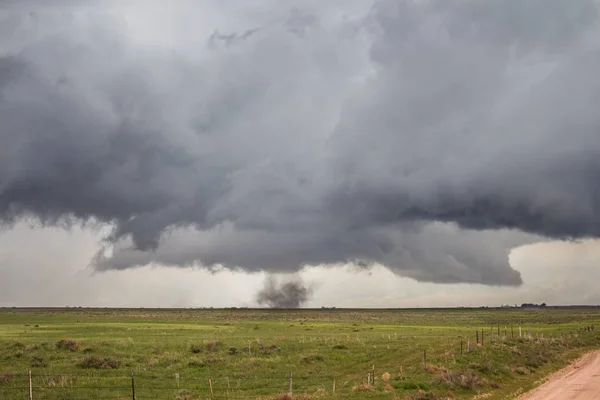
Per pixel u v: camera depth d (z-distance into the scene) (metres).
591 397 36.12
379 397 34.94
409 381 40.16
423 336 86.88
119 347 64.44
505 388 41.16
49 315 192.12
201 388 40.22
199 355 58.72
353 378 44.84
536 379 46.59
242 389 40.22
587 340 87.00
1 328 104.12
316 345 68.56
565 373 50.41
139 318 163.88
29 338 79.31
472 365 47.34
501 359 53.38
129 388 39.69
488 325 138.88
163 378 44.53
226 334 91.19
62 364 51.62
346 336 86.38
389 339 78.31
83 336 83.75
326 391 37.84
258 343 69.69
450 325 137.25
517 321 168.50
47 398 35.88
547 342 74.81
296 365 52.91
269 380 44.16
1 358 55.50
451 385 39.41
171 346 65.56
